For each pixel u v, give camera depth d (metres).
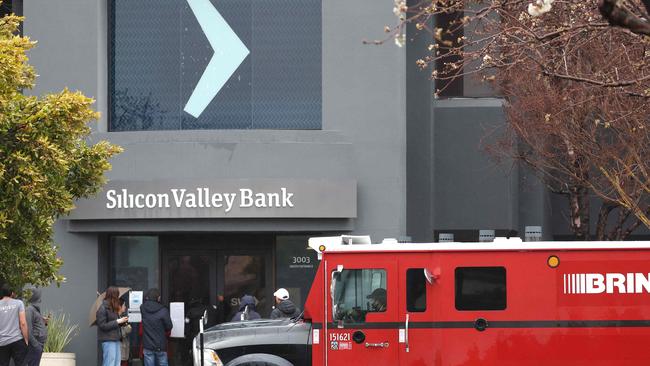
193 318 29.14
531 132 25.38
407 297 18.16
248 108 27.88
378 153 27.22
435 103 29.59
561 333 17.86
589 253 17.95
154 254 29.08
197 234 29.11
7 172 18.66
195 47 28.06
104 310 25.23
